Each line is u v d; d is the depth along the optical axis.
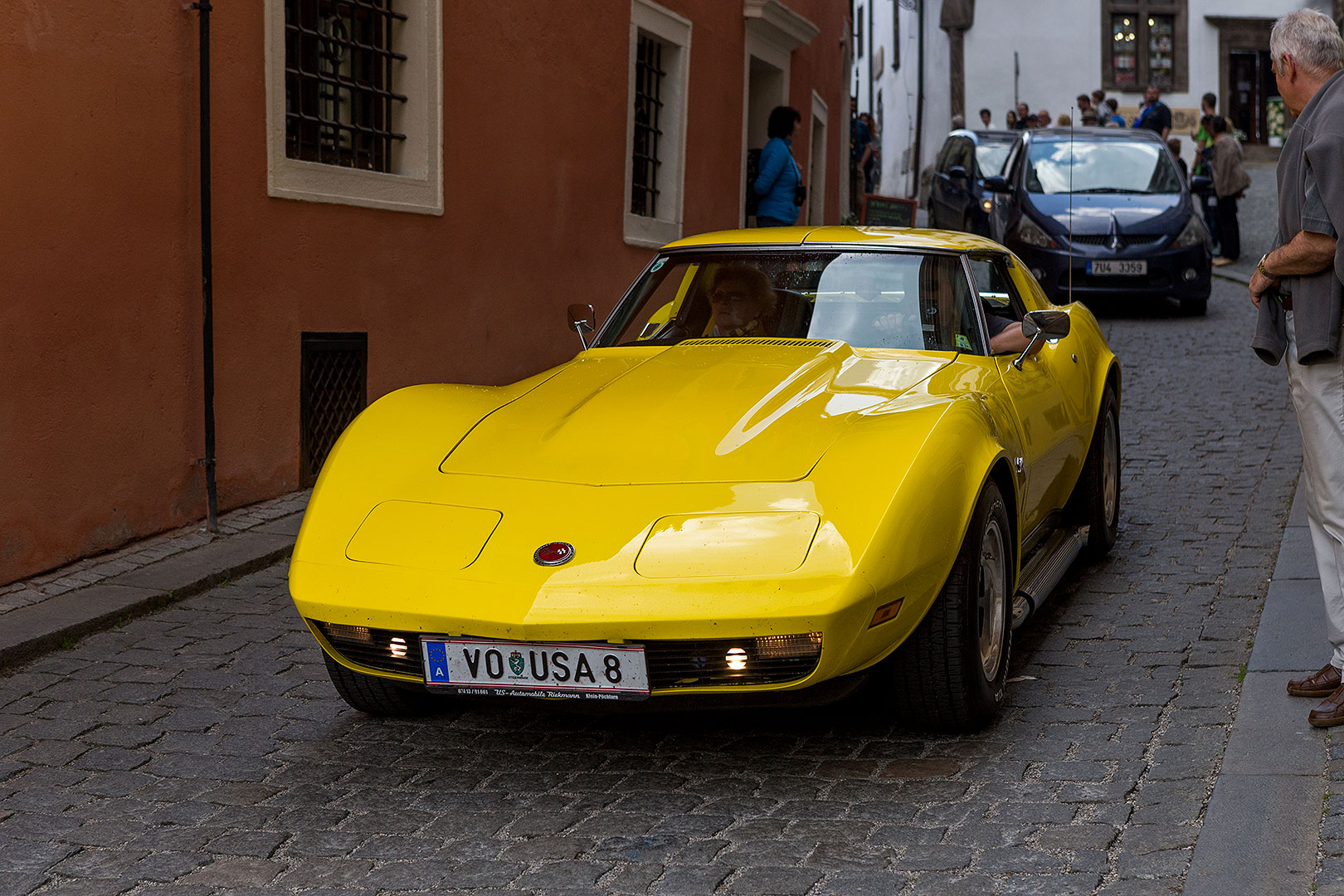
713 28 12.07
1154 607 4.97
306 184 6.70
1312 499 3.74
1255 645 4.31
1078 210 13.02
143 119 5.73
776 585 3.20
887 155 34.94
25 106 5.21
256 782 3.62
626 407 3.97
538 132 8.95
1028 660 4.45
